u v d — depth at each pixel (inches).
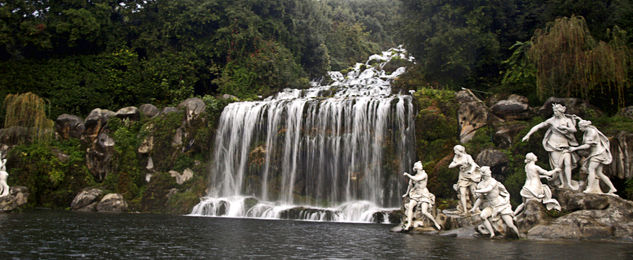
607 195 709.3
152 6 1934.1
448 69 1384.1
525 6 1390.3
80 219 913.5
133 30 1897.1
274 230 767.7
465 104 1094.4
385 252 515.5
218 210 1156.5
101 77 1760.6
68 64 1776.6
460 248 546.9
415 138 1106.1
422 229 740.7
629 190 770.8
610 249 534.0
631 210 681.6
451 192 965.2
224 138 1348.4
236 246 566.3
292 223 920.3
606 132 848.9
